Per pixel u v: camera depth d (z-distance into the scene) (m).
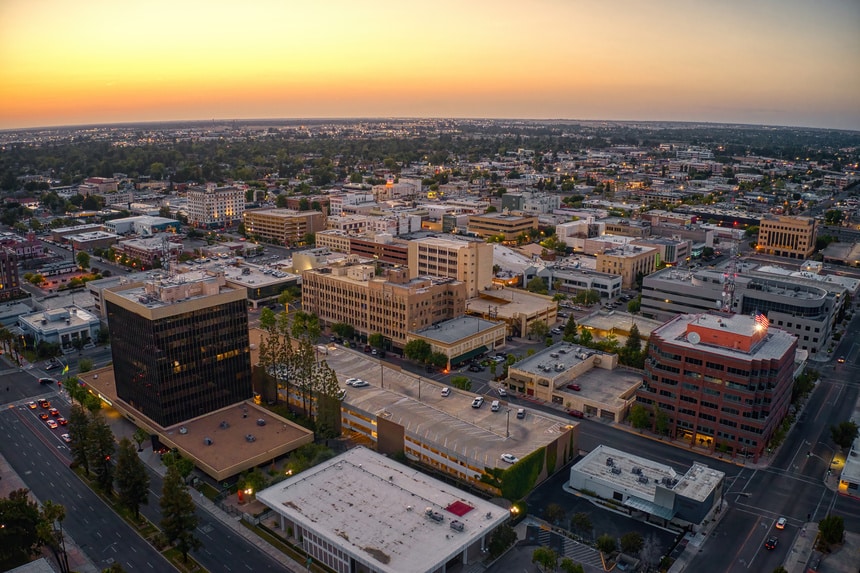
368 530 139.75
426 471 177.25
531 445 174.88
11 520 140.88
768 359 179.62
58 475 178.25
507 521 154.12
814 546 147.88
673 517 156.12
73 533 153.00
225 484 170.75
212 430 192.62
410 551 132.50
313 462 170.62
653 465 173.62
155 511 162.00
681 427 196.75
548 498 167.12
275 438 188.00
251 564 141.75
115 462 179.25
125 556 144.62
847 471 172.88
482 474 164.62
